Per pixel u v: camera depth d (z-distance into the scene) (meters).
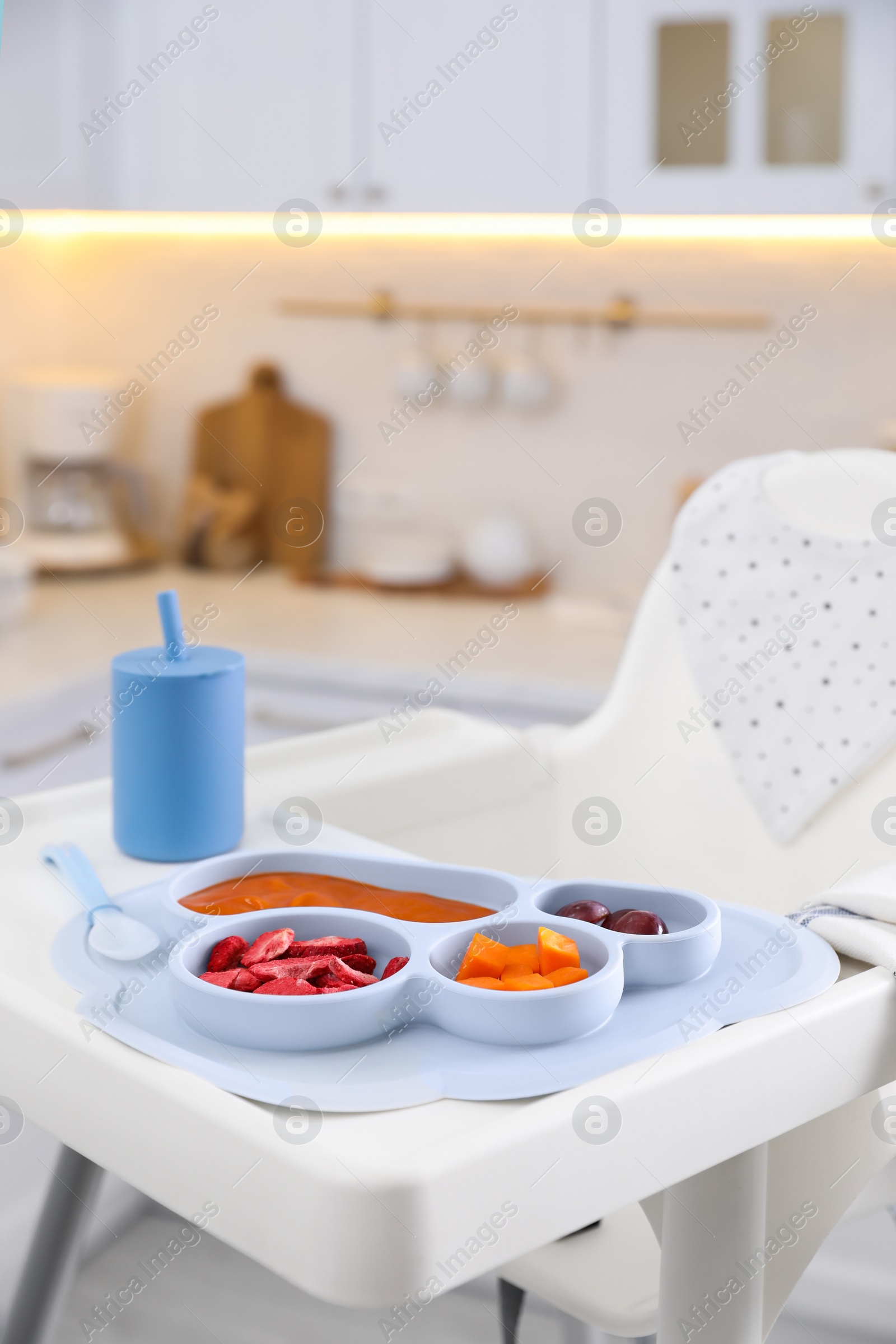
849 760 1.02
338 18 2.22
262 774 0.98
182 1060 0.51
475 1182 0.44
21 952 0.66
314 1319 1.44
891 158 2.00
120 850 0.81
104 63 2.33
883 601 1.02
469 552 2.59
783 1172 0.72
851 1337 1.38
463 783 1.04
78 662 2.08
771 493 1.09
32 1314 0.87
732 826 1.08
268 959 0.59
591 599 2.55
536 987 0.56
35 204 2.37
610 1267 0.83
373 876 0.73
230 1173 0.46
